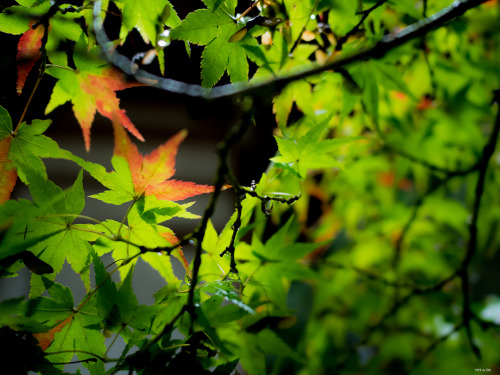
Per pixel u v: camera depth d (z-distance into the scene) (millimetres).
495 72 912
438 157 1025
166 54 830
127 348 702
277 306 753
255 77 762
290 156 742
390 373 1104
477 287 1424
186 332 718
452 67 896
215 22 743
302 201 985
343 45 781
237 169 989
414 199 1309
